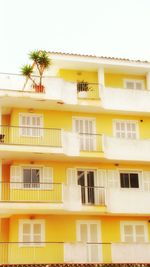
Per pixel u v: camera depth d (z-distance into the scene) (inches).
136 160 1346.0
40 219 1282.0
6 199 1275.8
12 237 1254.9
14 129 1309.1
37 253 1239.5
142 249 1259.8
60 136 1299.2
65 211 1256.8
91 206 1270.9
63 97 1331.2
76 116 1381.6
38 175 1312.7
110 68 1434.5
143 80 1482.5
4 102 1312.7
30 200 1263.5
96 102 1359.5
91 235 1302.9
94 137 1354.6
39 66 1348.4
